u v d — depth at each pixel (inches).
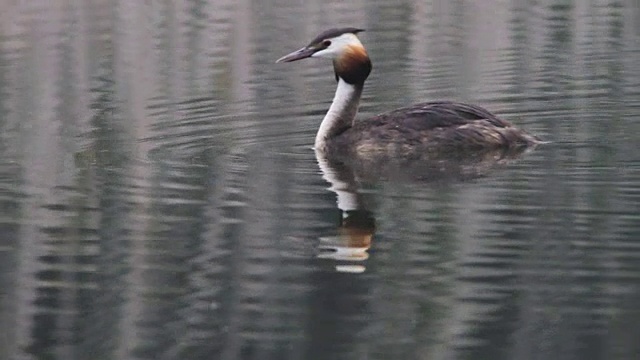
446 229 483.8
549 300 407.8
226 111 719.7
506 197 524.7
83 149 632.4
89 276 448.1
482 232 478.0
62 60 889.5
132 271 450.9
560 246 458.0
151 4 1103.6
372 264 450.0
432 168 585.3
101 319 408.8
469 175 567.8
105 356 378.9
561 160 587.2
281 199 534.3
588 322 389.4
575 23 991.0
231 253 465.4
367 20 1018.7
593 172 560.4
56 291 435.2
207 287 431.8
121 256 466.3
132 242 480.4
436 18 1027.9
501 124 625.3
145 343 387.5
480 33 959.0
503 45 912.9
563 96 739.4
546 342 374.6
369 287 427.5
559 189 533.3
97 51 917.2
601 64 832.3
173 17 1045.2
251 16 1041.5
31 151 631.2
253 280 437.4
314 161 606.2
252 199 534.3
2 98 772.0
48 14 1067.3
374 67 847.7
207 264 454.3
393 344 379.2
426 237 475.8
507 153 607.2
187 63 866.1
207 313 409.7
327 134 636.1
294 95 762.2
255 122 691.4
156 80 813.9
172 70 845.2
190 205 526.6
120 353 379.9
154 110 725.3
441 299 413.1
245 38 949.8
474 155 608.4
